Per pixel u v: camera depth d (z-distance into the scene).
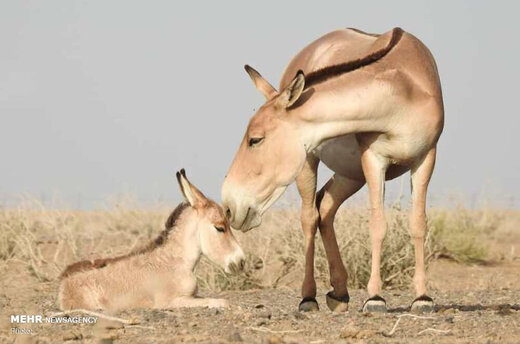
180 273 27.72
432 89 24.81
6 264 40.25
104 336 21.50
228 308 26.86
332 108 24.00
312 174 27.98
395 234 37.91
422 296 25.05
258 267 39.81
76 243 44.22
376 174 24.97
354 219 38.38
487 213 58.25
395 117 24.30
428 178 25.22
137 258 27.66
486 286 37.84
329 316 24.81
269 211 45.38
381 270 37.50
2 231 42.91
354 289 36.31
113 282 27.28
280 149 24.17
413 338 21.33
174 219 28.11
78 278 27.34
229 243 28.30
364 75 24.27
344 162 26.86
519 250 48.56
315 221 28.38
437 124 24.78
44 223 46.03
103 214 55.34
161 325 23.31
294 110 24.12
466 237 45.19
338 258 28.23
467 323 23.30
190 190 28.20
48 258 41.53
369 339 21.19
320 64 27.45
